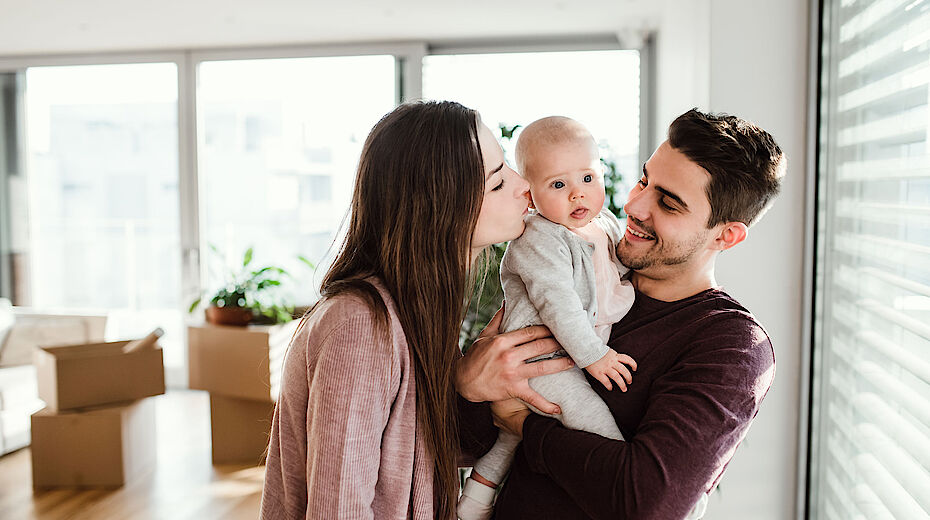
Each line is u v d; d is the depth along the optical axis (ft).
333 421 3.58
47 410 12.05
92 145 17.56
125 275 17.71
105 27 14.76
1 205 17.80
